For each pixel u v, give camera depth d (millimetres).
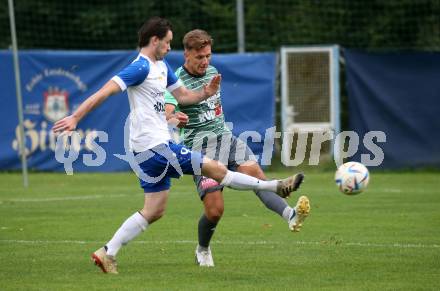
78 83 58406
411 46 71562
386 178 54344
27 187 50656
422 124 57781
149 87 23531
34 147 58938
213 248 28797
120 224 34844
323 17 72250
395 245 29000
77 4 77312
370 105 58094
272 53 57875
